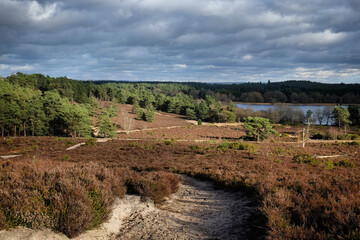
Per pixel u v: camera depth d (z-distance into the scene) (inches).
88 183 233.0
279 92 7185.0
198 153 991.6
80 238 165.6
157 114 4832.7
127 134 2460.6
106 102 5580.7
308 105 6407.5
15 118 1942.7
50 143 1318.9
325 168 549.0
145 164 659.4
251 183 359.9
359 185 277.9
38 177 239.5
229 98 7593.5
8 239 138.1
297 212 199.9
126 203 271.3
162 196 301.7
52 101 2367.1
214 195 358.9
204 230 214.8
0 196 174.7
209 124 3836.1
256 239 183.9
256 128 2023.9
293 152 1154.7
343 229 158.9
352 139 2170.3
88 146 1239.5
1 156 912.9
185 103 5280.5
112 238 186.1
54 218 163.5
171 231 209.2
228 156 869.8
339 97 6466.5
